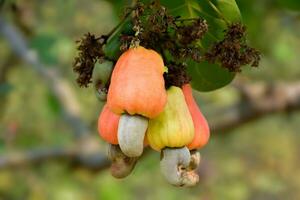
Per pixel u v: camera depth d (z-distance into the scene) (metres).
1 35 5.78
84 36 2.24
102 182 7.46
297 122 12.28
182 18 2.35
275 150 12.11
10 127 7.22
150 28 2.14
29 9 5.17
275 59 7.44
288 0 3.53
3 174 7.95
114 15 2.90
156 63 2.03
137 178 9.46
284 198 12.05
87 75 2.25
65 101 5.50
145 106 1.96
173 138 2.04
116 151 2.15
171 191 10.24
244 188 11.08
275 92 5.03
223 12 2.31
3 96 7.11
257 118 5.07
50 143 8.12
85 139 5.23
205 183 10.23
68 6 7.42
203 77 2.46
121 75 2.00
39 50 4.92
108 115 2.12
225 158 11.26
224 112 5.09
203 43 2.36
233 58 2.25
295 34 7.38
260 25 4.44
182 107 2.08
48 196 8.03
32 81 8.04
